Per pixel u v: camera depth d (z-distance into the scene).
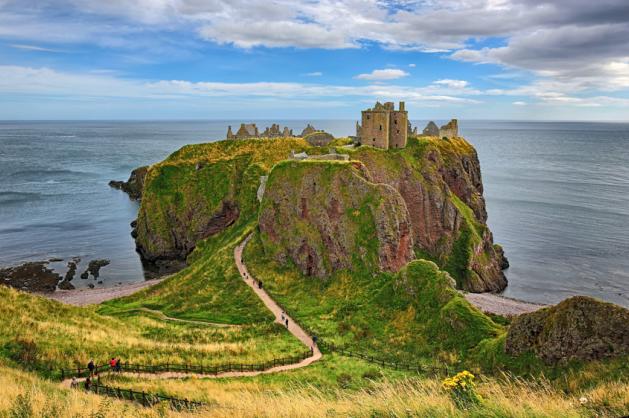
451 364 45.19
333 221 80.38
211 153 134.50
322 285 75.62
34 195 182.88
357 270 74.56
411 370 44.62
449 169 120.56
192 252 113.88
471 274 101.12
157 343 49.91
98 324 53.12
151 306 73.69
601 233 131.88
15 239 125.56
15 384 27.83
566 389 30.53
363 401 18.34
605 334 34.31
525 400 17.42
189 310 70.38
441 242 106.56
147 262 115.38
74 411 21.02
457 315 50.81
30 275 99.19
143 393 30.53
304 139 137.88
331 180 83.25
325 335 57.16
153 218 121.56
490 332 47.56
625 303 88.75
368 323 58.97
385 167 105.19
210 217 118.94
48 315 50.19
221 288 76.81
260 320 64.44
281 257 83.06
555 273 104.88
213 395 32.94
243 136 150.00
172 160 133.50
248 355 48.75
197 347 50.06
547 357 36.88
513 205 169.50
